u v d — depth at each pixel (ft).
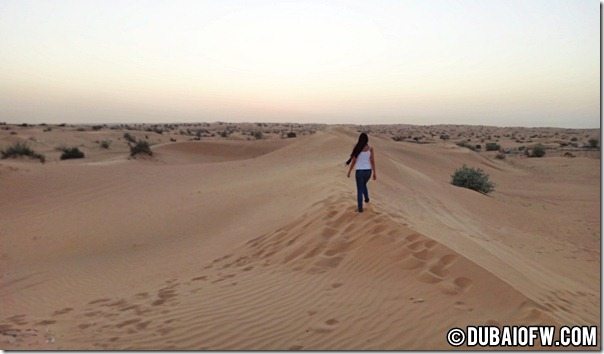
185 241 45.11
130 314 24.99
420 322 20.86
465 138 380.37
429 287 23.90
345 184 53.31
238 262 32.89
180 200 63.57
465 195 77.71
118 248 44.93
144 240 47.01
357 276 26.50
